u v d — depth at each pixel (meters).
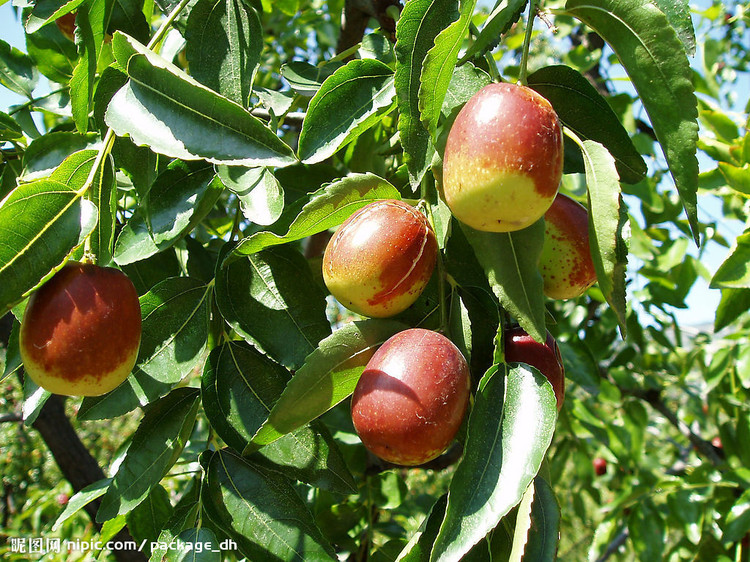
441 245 0.20
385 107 0.22
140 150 0.24
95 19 0.24
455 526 0.17
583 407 0.52
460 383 0.18
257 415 0.22
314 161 0.21
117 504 0.21
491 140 0.17
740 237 0.31
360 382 0.19
